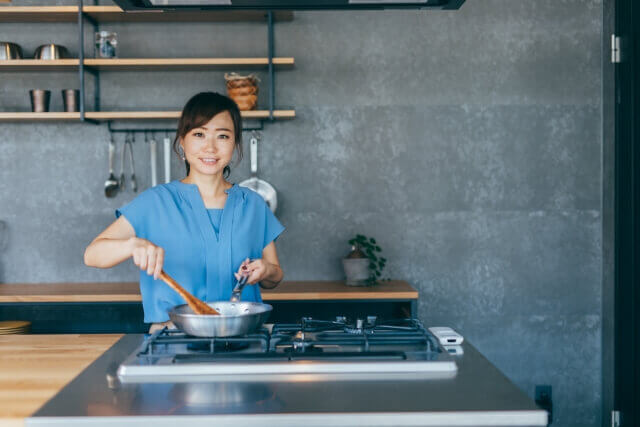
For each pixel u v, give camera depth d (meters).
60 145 3.22
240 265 1.76
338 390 1.10
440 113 3.23
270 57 2.97
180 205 1.75
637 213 2.94
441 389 1.11
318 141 3.23
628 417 3.02
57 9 2.94
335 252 3.25
